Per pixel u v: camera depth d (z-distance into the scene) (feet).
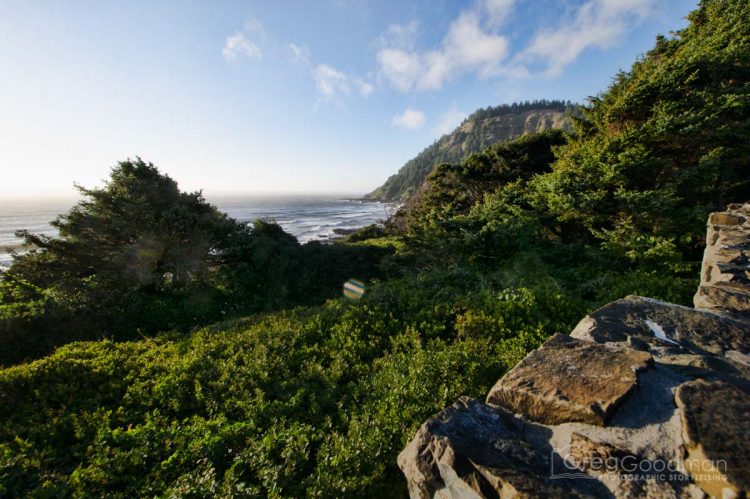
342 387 16.10
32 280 40.81
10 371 18.56
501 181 69.41
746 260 14.08
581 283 26.25
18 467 11.76
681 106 31.14
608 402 5.63
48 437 13.85
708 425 4.66
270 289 52.01
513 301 21.22
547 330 17.84
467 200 75.31
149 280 44.80
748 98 29.17
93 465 11.77
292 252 60.23
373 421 12.20
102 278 42.04
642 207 27.63
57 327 34.06
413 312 23.52
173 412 15.57
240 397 15.79
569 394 6.21
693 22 46.91
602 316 9.71
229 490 9.66
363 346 19.86
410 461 6.45
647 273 24.31
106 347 24.61
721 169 31.76
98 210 47.42
